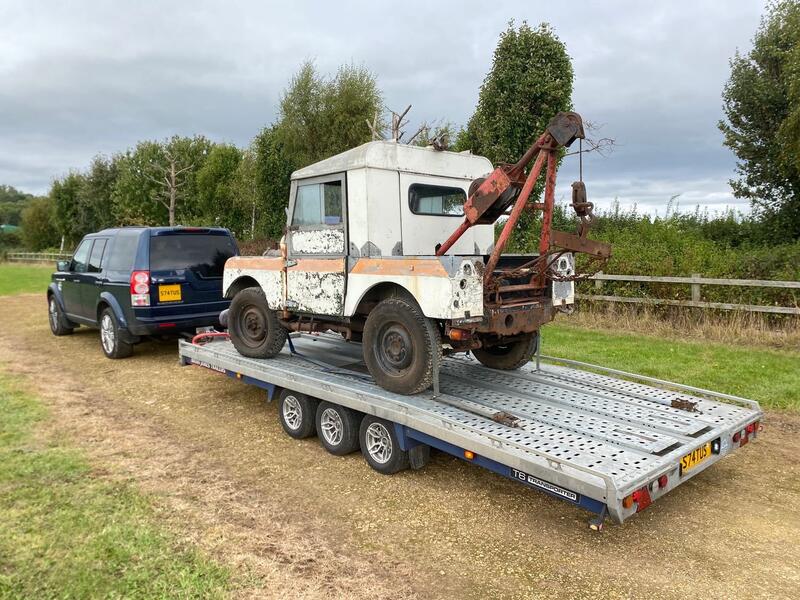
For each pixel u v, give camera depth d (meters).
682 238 12.45
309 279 5.24
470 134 15.94
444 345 5.47
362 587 3.11
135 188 37.28
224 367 6.16
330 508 4.02
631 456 3.43
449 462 4.80
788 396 6.23
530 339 5.38
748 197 15.80
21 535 3.61
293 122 21.91
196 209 36.09
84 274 9.46
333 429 4.97
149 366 8.42
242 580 3.15
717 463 4.73
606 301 11.05
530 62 13.88
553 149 4.32
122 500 4.10
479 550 3.48
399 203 4.97
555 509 3.99
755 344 8.85
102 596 3.00
